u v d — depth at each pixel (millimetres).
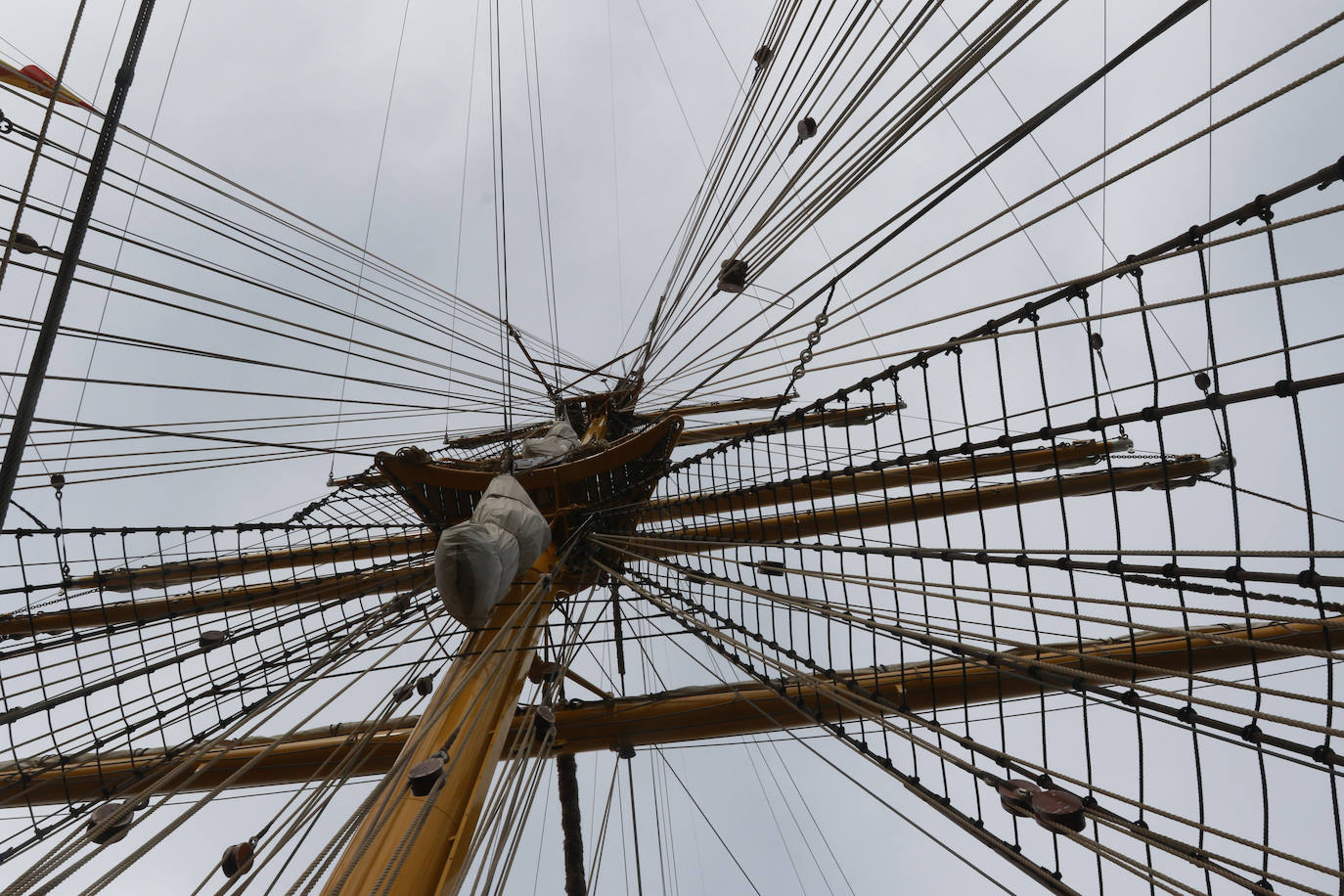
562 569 8367
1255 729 3082
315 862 3195
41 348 2650
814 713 5660
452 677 5250
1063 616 3734
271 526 8766
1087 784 3693
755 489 8125
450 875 4000
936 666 7141
